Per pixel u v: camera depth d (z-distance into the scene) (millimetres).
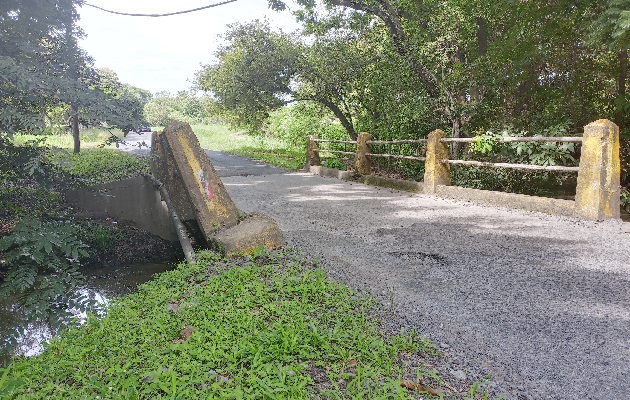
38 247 5727
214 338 3332
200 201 6254
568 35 9750
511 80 9945
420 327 3596
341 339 3295
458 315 3785
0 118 5586
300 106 18516
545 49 9688
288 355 3072
